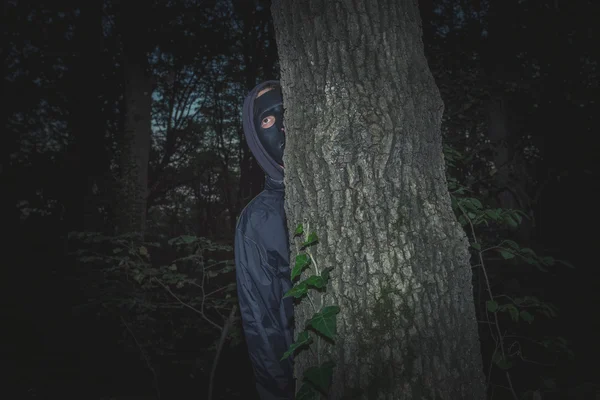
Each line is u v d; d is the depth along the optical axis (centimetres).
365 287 145
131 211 916
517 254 223
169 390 431
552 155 415
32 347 546
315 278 145
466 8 705
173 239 350
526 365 296
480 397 149
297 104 159
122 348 499
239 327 359
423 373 140
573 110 423
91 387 438
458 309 150
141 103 985
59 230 871
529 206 390
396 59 154
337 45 154
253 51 1922
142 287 396
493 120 439
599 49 484
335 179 150
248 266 196
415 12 163
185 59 1357
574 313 413
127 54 995
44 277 641
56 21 1147
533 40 557
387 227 146
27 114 1162
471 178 366
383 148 147
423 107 155
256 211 204
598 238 563
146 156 974
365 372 141
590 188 467
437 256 148
